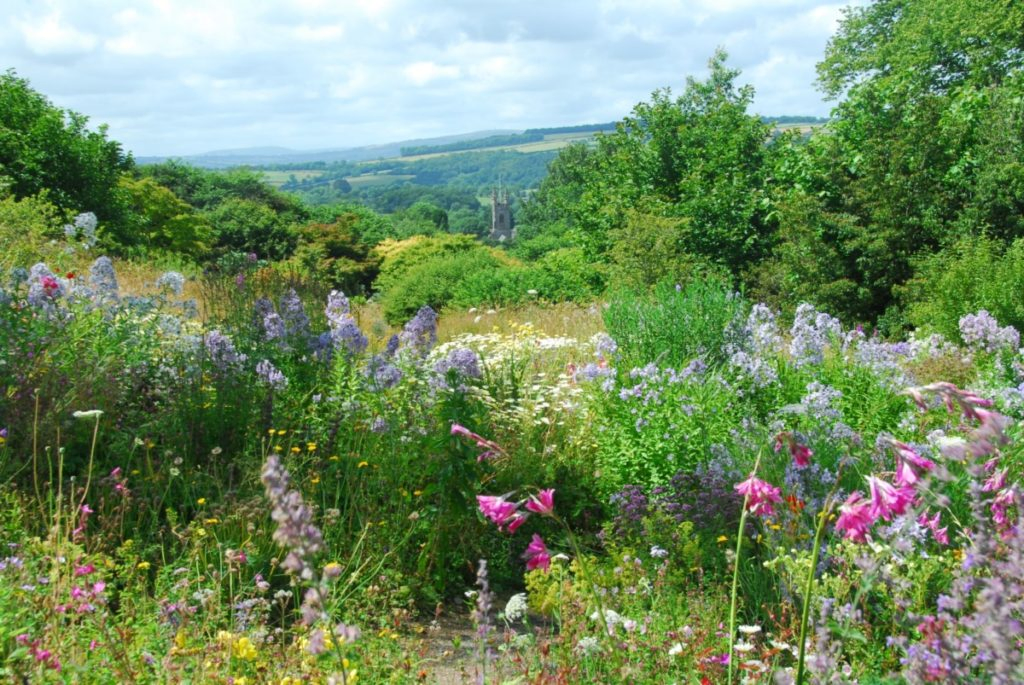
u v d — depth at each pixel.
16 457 5.00
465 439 5.41
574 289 19.28
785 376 8.03
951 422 6.42
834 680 2.45
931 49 27.88
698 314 9.64
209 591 3.71
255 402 6.14
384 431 5.73
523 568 5.62
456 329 15.39
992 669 2.22
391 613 4.36
